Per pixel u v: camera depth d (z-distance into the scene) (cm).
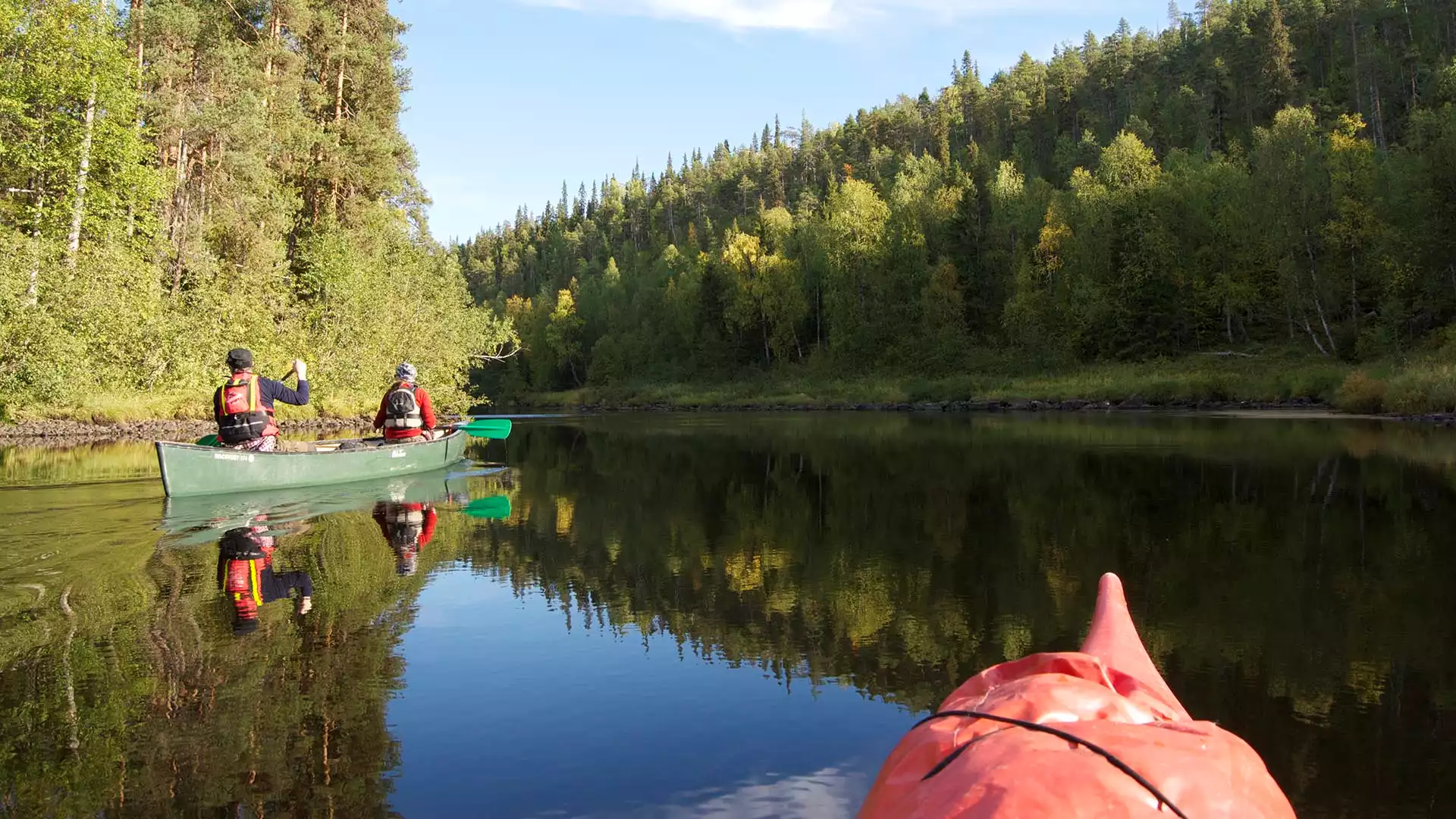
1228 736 140
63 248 2031
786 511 822
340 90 3058
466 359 2903
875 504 860
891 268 5597
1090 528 698
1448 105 3297
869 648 398
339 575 537
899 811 119
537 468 1254
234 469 862
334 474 973
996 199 5625
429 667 367
